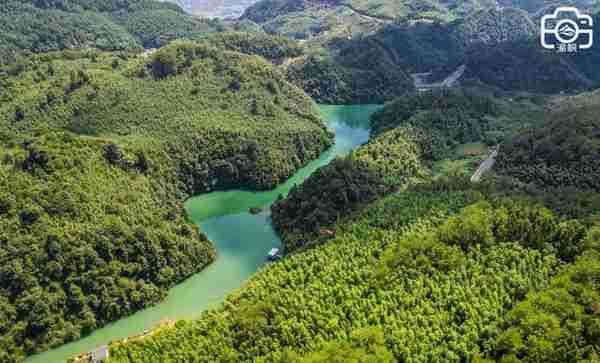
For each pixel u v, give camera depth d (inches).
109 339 4596.5
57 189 5167.3
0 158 5270.7
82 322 4640.8
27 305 4490.7
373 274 4355.3
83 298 4704.7
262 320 4035.4
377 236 4992.6
